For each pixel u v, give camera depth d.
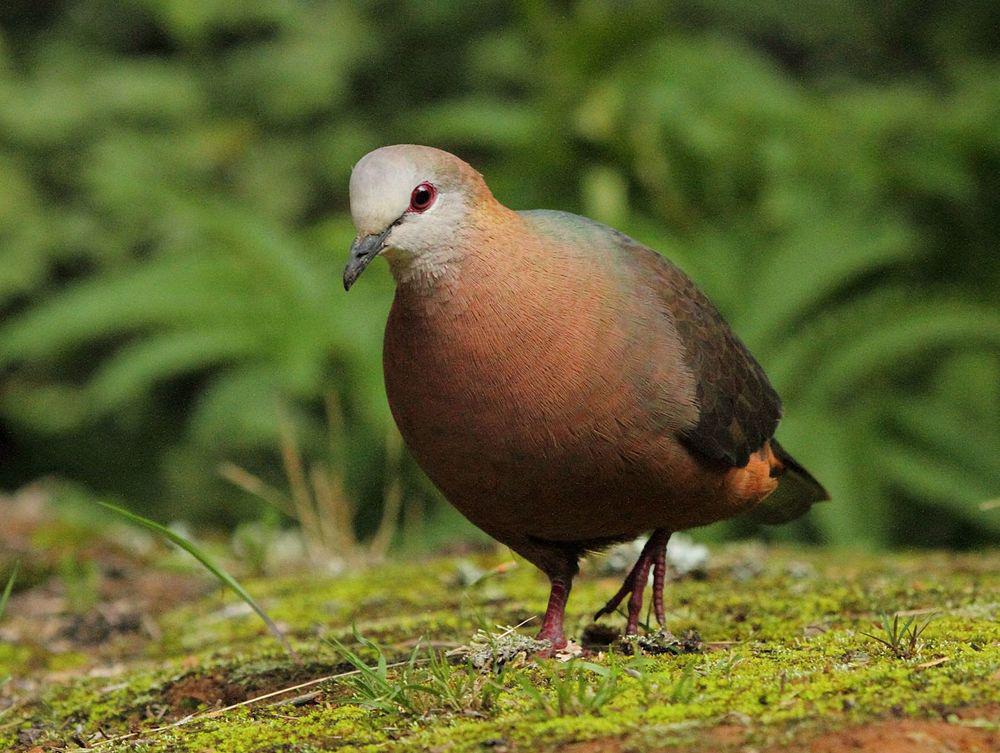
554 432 5.82
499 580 8.44
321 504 10.70
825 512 10.95
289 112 16.27
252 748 5.11
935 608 6.60
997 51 15.63
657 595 6.57
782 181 12.94
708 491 6.35
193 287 12.26
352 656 5.52
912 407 11.95
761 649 5.84
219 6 16.27
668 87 13.23
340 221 13.88
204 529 13.30
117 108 15.93
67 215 15.52
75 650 7.90
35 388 15.40
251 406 12.56
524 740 4.70
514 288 5.85
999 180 13.06
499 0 16.92
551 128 13.35
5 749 5.86
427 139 15.98
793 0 16.56
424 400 5.96
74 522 10.61
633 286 6.12
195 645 7.63
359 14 16.95
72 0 17.66
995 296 12.74
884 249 12.08
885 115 13.37
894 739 4.39
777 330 12.04
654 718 4.78
